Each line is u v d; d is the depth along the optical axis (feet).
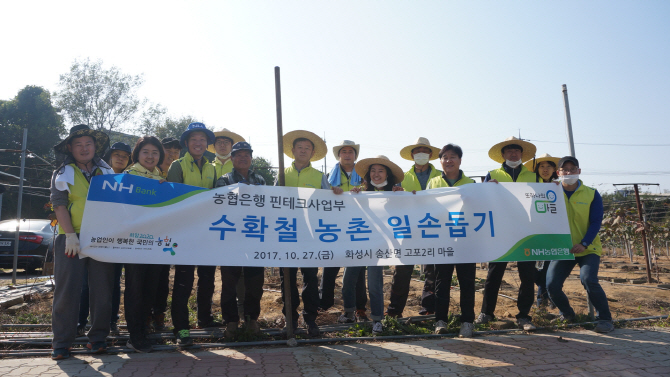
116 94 104.17
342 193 16.37
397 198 16.66
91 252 13.21
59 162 14.07
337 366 12.55
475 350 14.37
